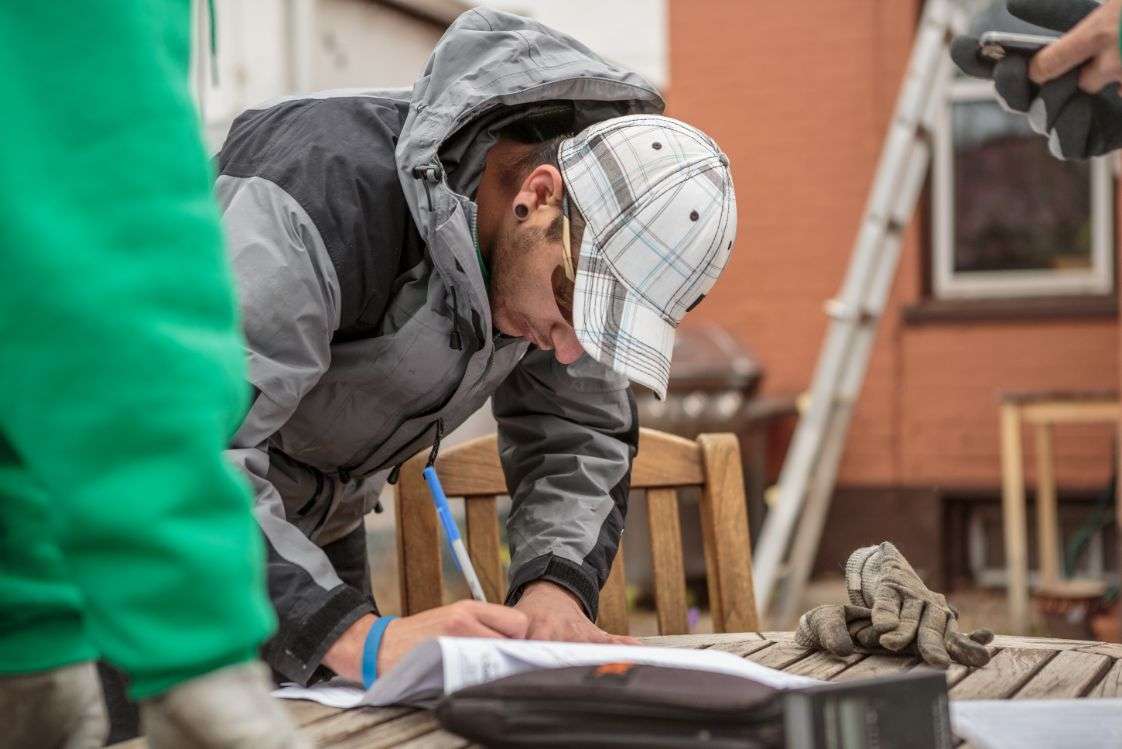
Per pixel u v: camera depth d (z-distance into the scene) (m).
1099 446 6.46
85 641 1.15
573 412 2.01
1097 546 6.49
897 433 6.75
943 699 1.17
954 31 5.54
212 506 0.77
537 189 1.69
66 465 0.74
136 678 0.78
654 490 2.22
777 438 6.82
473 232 1.65
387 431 1.86
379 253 1.63
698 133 1.76
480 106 1.65
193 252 0.78
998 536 6.73
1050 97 1.82
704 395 6.10
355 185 1.61
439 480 2.16
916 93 5.32
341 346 1.72
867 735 1.11
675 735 1.11
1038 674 1.59
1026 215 6.82
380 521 4.31
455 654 1.34
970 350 6.69
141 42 0.78
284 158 1.61
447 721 1.21
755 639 1.85
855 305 5.20
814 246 6.86
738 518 2.22
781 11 6.89
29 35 0.76
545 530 1.90
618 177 1.66
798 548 5.35
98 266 0.74
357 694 1.46
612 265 1.64
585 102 1.81
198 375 0.76
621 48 7.61
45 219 0.74
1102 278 6.73
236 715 0.79
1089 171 6.75
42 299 0.73
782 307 6.89
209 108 3.99
